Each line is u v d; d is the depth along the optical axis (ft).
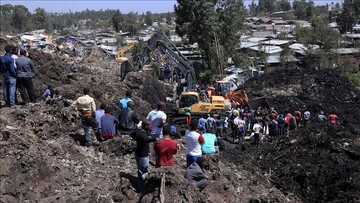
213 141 49.57
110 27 633.61
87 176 41.27
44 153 41.98
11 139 41.16
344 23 321.93
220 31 176.55
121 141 46.93
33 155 40.57
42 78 86.63
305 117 91.25
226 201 43.06
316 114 102.68
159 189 35.09
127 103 50.37
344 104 112.47
